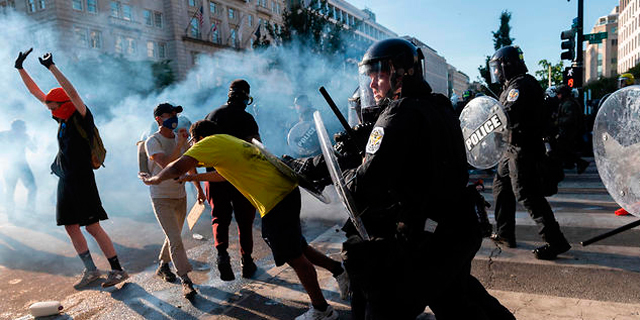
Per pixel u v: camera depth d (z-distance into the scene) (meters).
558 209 5.09
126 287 3.36
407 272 1.51
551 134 6.38
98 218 3.38
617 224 4.28
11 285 3.52
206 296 3.11
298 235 2.60
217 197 3.29
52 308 2.89
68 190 3.32
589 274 3.05
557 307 2.59
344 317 2.67
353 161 2.04
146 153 3.27
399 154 1.44
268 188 2.58
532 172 3.29
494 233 3.85
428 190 1.49
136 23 35.31
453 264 1.54
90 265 3.47
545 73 41.50
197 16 39.16
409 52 1.63
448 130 1.57
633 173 2.05
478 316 1.71
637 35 83.50
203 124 2.96
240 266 3.70
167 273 3.44
